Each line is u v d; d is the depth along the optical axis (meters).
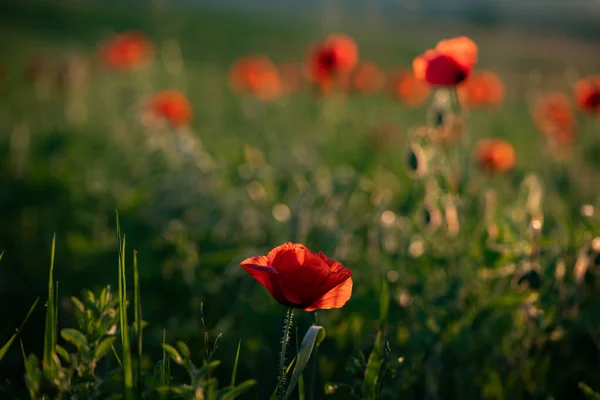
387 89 8.84
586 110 3.96
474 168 3.93
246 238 3.27
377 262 2.67
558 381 2.33
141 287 3.05
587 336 2.38
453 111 2.78
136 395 1.47
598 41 23.39
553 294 2.17
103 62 7.54
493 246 2.37
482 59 15.05
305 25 37.84
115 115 5.88
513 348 2.34
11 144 4.68
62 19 28.11
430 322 2.19
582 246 2.26
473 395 2.25
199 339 2.60
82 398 1.53
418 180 2.84
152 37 12.01
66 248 3.45
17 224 3.84
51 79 6.38
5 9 29.84
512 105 8.47
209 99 8.18
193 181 3.50
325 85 5.55
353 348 2.40
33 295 3.15
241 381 2.41
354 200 3.30
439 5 45.50
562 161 4.47
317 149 5.16
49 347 1.49
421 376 2.32
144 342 2.67
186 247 2.96
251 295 2.82
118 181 4.28
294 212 2.93
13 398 1.74
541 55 18.48
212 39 24.36
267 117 7.09
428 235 2.65
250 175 3.72
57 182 4.27
